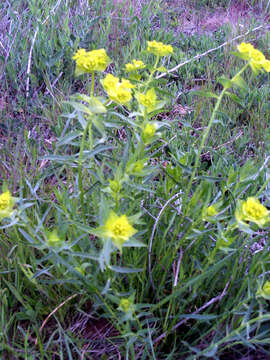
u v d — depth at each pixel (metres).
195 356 0.47
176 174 0.57
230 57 1.22
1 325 0.50
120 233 0.41
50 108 0.96
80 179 0.52
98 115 0.48
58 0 1.26
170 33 1.33
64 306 0.56
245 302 0.48
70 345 0.54
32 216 0.63
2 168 0.70
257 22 1.58
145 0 1.54
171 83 1.08
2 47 1.07
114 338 0.55
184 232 0.60
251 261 0.60
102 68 0.49
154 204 0.64
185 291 0.56
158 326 0.56
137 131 0.58
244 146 0.90
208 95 0.52
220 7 1.79
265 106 1.00
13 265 0.58
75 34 1.22
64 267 0.55
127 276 0.59
